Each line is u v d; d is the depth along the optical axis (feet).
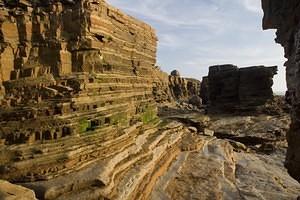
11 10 50.65
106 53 57.77
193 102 285.43
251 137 132.77
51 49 51.03
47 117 43.55
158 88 215.31
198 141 88.74
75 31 52.65
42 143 41.29
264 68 198.70
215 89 223.51
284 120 158.20
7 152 38.81
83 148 43.78
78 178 38.58
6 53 48.21
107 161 45.14
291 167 45.27
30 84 47.37
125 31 68.18
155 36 88.74
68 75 50.31
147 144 62.75
